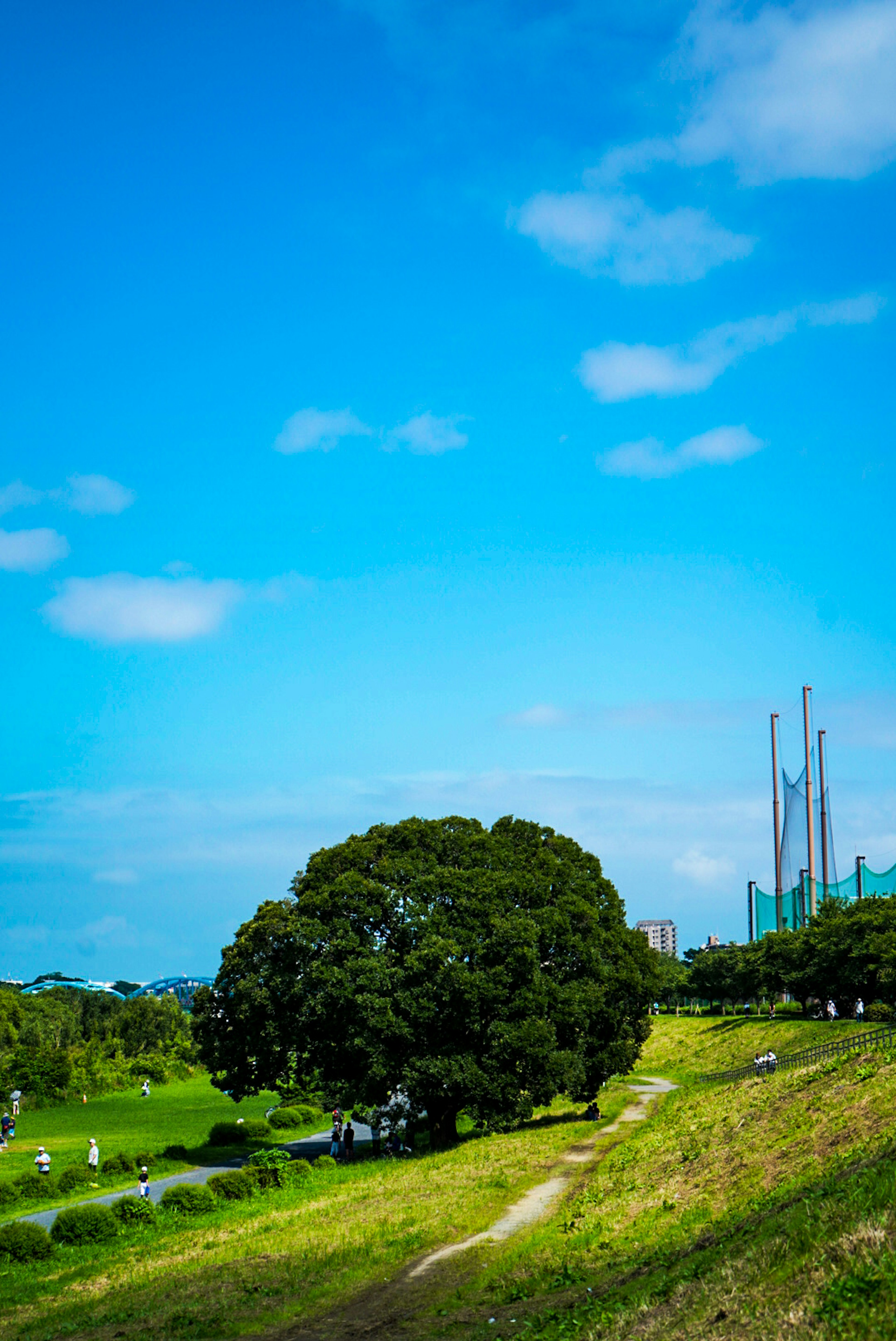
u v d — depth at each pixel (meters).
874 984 78.50
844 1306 11.91
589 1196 30.66
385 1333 19.39
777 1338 11.91
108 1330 21.11
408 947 49.75
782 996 132.75
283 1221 31.27
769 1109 33.16
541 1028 47.03
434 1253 25.64
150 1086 105.69
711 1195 25.14
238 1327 20.52
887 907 81.06
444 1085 46.12
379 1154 49.09
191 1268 26.06
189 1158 51.97
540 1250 24.45
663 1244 21.72
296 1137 63.53
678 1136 35.94
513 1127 49.69
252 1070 52.53
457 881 50.25
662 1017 136.38
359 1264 24.62
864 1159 21.52
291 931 48.81
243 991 49.66
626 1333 14.73
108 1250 30.25
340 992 46.69
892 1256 12.70
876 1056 33.78
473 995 45.94
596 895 57.47
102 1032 131.12
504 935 48.31
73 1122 74.81
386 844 53.59
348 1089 48.00
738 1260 15.85
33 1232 29.89
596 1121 53.00
